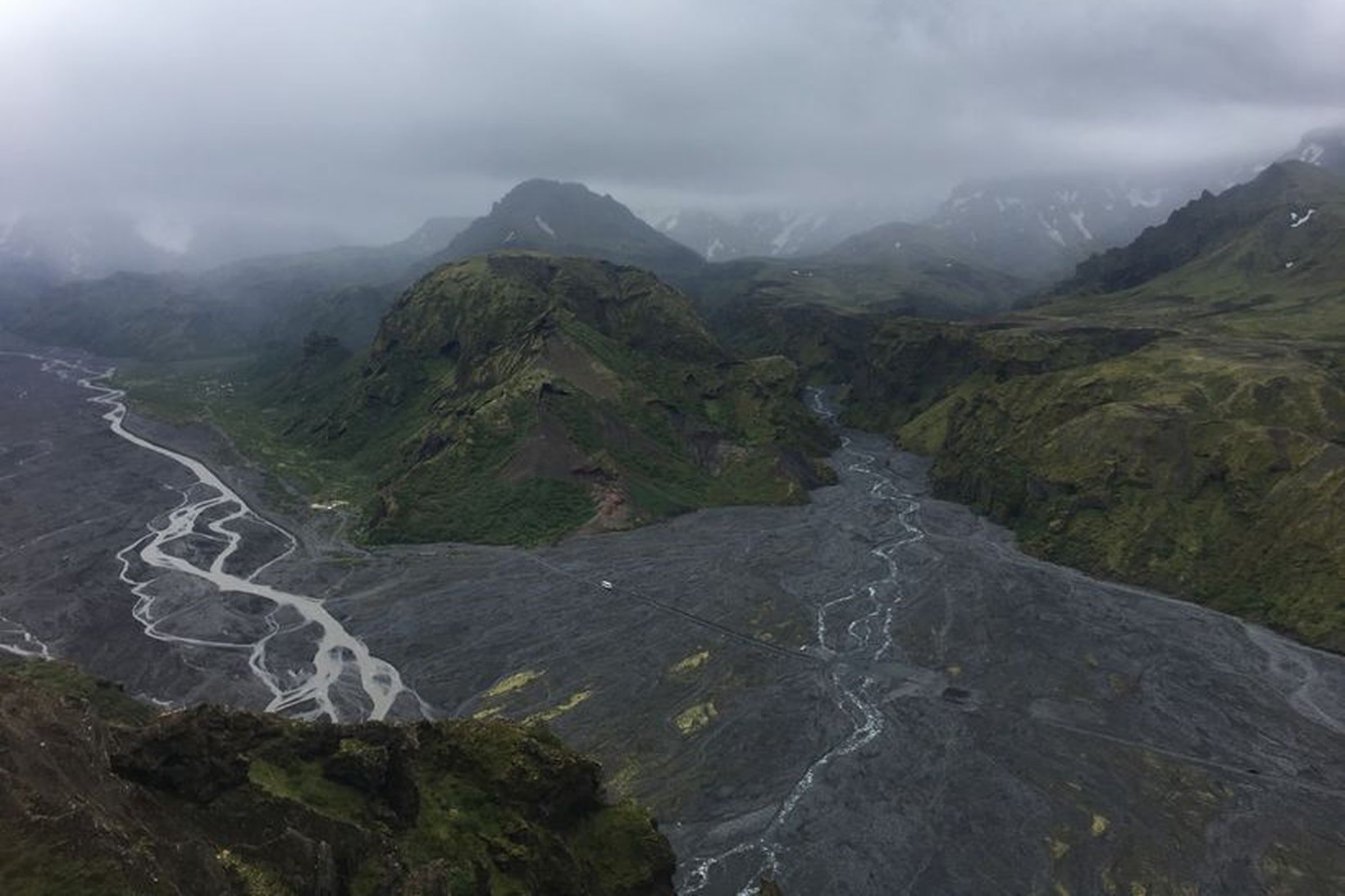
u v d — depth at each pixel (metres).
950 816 82.12
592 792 58.53
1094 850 77.94
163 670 110.69
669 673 110.00
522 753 55.81
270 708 101.62
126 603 131.88
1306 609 125.88
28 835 28.39
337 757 47.41
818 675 109.62
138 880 29.61
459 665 113.12
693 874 73.25
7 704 33.84
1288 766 92.12
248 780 41.69
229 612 130.00
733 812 82.25
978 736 96.06
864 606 131.12
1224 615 132.00
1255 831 81.12
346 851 41.59
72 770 33.38
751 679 108.31
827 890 71.81
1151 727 99.00
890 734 96.12
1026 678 109.69
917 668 111.81
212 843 37.03
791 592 136.38
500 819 51.56
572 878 51.00
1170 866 76.19
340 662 114.25
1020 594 136.62
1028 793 86.00
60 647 116.69
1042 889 73.00
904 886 72.69
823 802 83.69
